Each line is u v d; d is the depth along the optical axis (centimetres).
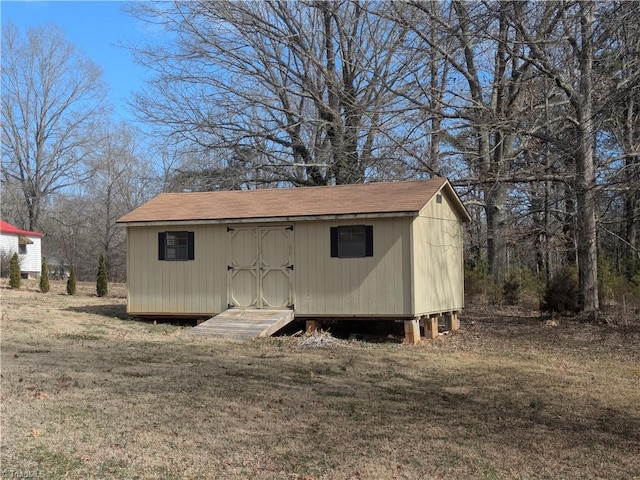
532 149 1834
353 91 2444
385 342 1275
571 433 617
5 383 737
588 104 1470
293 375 868
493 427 628
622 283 1827
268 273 1370
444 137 2061
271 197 1494
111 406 652
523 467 510
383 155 2103
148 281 1473
